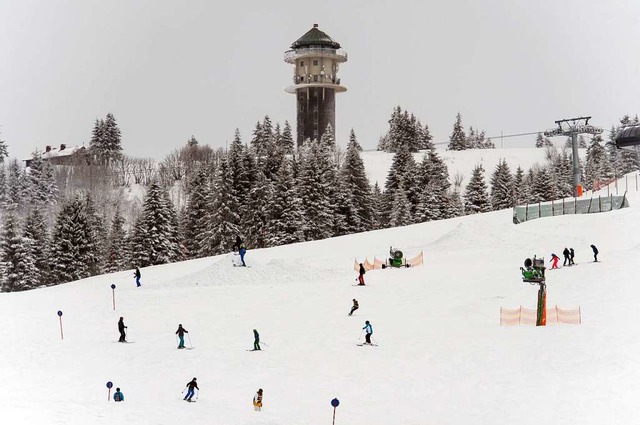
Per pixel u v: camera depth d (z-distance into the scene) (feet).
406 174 358.84
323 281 170.81
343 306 136.36
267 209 307.78
